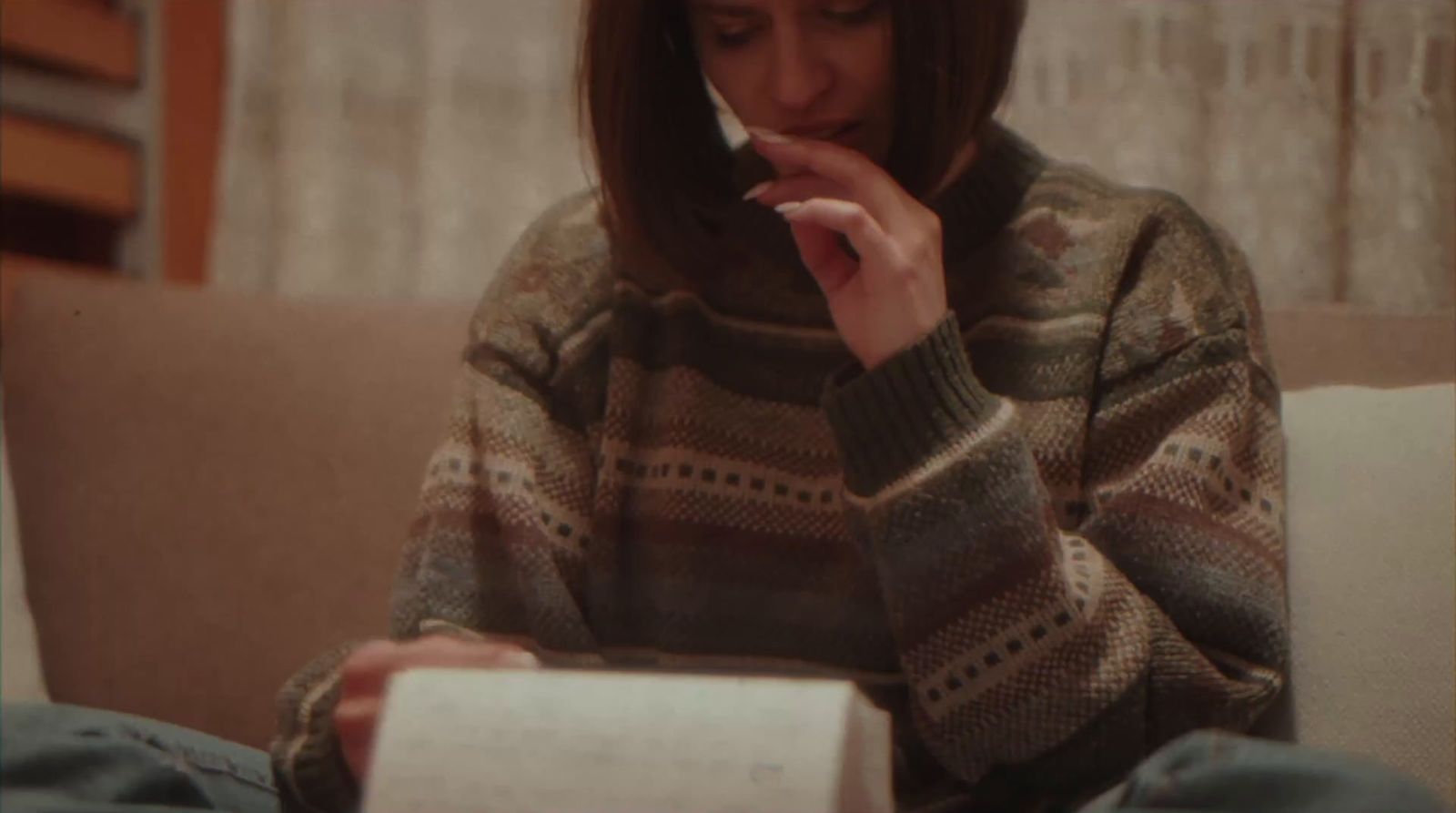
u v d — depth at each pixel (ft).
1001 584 3.04
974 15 3.51
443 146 6.63
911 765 3.41
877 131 3.70
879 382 3.16
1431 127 5.90
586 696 2.09
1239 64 6.01
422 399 4.74
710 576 3.62
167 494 4.73
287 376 4.80
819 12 3.51
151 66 6.92
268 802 3.22
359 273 6.77
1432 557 3.59
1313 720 3.51
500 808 2.01
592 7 3.79
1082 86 6.11
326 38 6.75
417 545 3.76
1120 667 3.04
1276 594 3.29
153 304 4.96
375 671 2.88
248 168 6.86
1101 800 2.36
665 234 3.81
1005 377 3.55
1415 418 3.83
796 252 3.83
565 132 6.66
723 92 3.72
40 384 4.87
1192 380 3.41
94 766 2.68
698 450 3.68
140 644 4.62
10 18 6.18
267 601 4.61
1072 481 3.44
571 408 3.90
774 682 2.06
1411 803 2.01
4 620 4.43
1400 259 5.91
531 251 4.13
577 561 3.76
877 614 3.49
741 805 1.93
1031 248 3.68
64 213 6.93
